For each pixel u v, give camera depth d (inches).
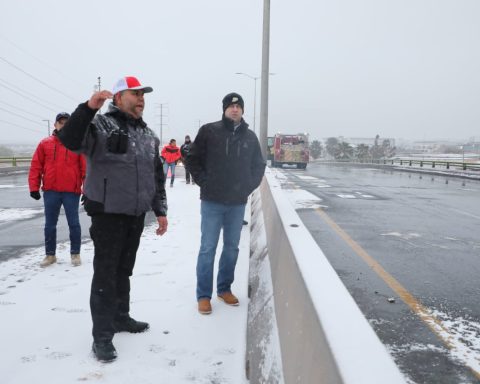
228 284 156.9
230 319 140.9
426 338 136.9
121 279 129.8
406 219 367.2
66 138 109.4
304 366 73.9
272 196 234.5
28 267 200.5
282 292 115.7
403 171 1369.3
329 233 299.0
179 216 344.2
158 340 126.4
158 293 163.6
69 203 200.2
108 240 119.2
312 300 75.5
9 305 151.7
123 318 130.8
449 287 186.5
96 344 115.3
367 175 1064.2
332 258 231.8
